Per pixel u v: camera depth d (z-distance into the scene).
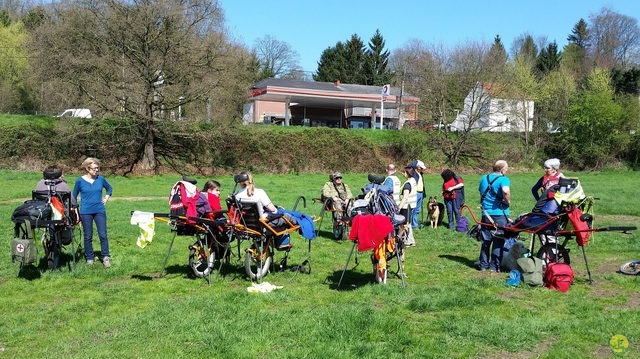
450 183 15.02
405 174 13.02
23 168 33.69
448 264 10.29
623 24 88.19
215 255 9.27
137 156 37.03
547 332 6.31
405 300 7.57
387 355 5.52
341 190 13.29
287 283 8.72
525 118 48.84
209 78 33.88
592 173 45.06
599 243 12.59
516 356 5.61
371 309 6.92
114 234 13.17
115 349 5.75
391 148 45.38
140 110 33.97
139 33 32.06
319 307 7.23
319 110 60.69
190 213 8.70
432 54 45.00
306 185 31.58
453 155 45.34
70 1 31.64
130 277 9.20
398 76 55.41
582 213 8.68
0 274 9.11
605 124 46.84
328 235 13.75
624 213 18.67
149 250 11.37
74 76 31.64
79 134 34.97
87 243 9.77
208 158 39.59
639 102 49.09
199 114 36.53
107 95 32.41
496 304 7.37
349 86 62.28
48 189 9.25
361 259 10.73
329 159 42.94
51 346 5.93
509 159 47.12
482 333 6.12
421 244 12.52
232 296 7.67
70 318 6.96
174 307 7.14
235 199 8.52
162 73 33.16
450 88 44.75
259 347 5.72
